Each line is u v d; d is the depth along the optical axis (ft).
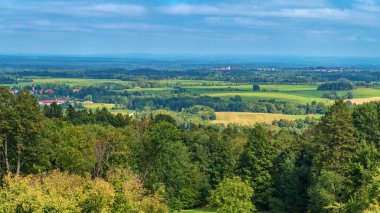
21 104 222.69
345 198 199.72
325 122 250.57
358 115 266.16
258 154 287.89
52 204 117.29
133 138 286.46
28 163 230.89
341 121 242.17
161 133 252.83
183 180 268.82
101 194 128.98
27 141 225.76
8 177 127.54
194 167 294.66
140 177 243.60
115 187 147.23
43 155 230.07
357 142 249.34
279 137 344.49
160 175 253.24
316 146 251.39
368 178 178.60
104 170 253.24
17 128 220.02
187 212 283.79
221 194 247.91
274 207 271.69
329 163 238.07
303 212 265.54
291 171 269.03
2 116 218.18
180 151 265.54
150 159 255.09
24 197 116.67
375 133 259.19
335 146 240.53
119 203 136.05
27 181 129.18
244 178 288.71
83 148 241.76
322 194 212.23
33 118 225.76
